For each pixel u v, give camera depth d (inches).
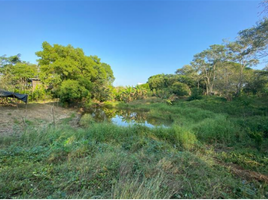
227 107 479.8
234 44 694.5
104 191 76.3
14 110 422.0
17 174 84.0
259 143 161.5
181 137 187.0
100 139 178.1
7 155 111.4
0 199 64.9
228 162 130.0
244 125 237.9
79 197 69.1
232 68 841.5
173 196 77.2
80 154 123.2
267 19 415.5
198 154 142.6
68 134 185.8
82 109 659.4
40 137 161.9
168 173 99.3
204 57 1016.2
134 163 109.9
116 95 1045.2
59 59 582.6
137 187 77.9
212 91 1128.8
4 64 706.8
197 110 479.5
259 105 458.3
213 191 81.0
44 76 576.4
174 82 1176.2
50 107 561.9
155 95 1026.7
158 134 203.2
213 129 216.2
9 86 620.1
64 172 91.1
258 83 685.3
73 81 577.0
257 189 89.3
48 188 75.0
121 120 428.5
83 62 673.6
